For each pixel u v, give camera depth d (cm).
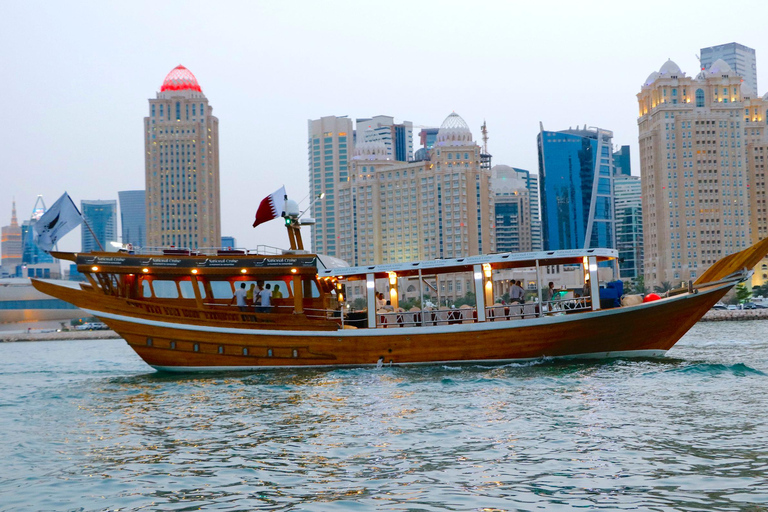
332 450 1811
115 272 3516
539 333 3375
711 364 3170
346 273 3509
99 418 2386
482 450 1762
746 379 2820
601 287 3497
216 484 1529
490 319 3472
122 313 3497
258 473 1609
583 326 3362
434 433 1973
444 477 1534
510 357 3406
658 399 2391
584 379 2898
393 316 3509
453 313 3503
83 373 4197
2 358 7125
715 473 1497
